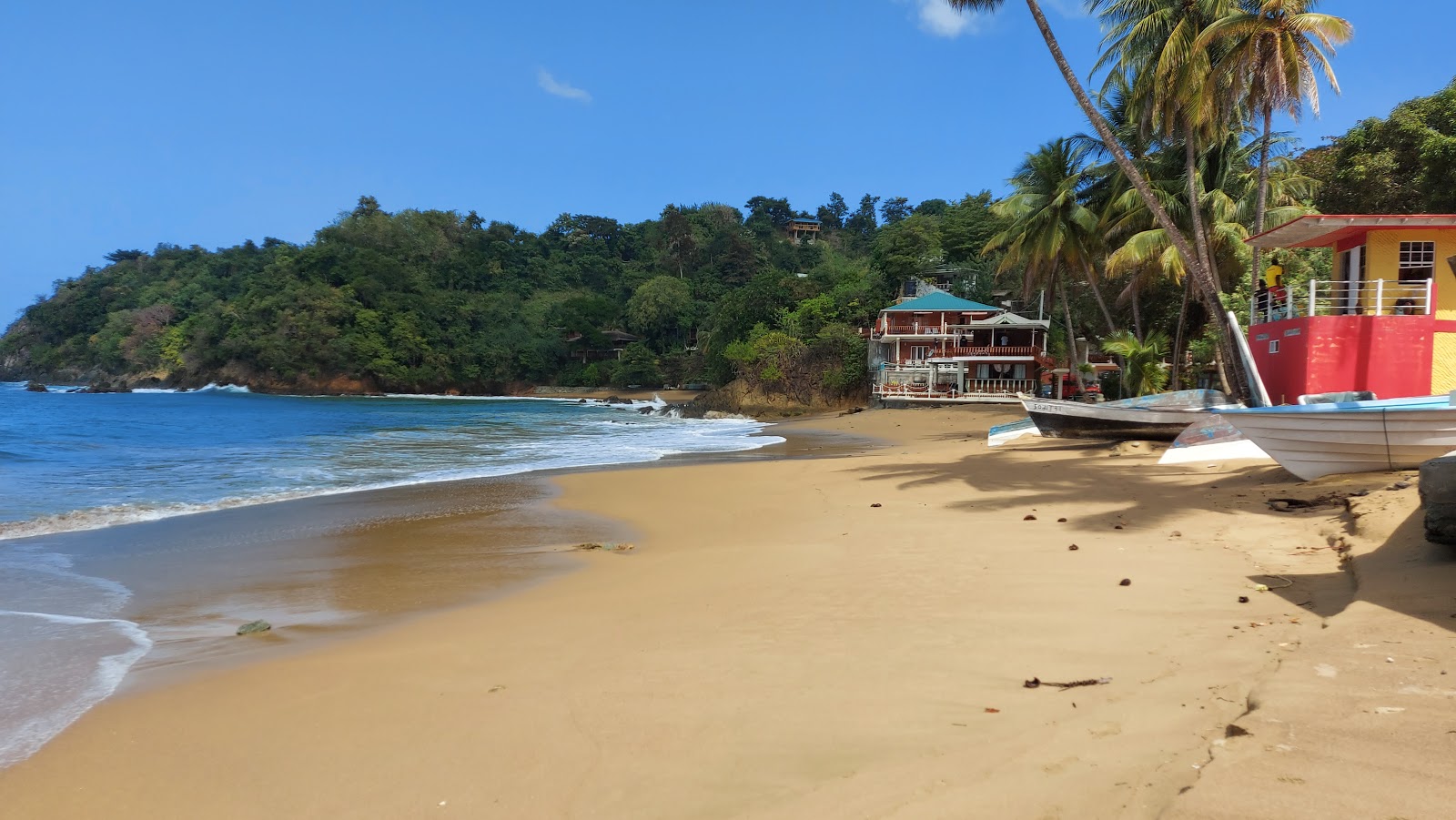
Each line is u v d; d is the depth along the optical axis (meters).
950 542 9.98
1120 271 32.50
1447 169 25.61
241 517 14.34
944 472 17.86
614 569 10.08
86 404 63.03
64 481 19.05
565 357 104.94
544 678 5.75
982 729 4.17
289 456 25.70
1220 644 5.16
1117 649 5.34
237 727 5.21
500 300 109.75
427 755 4.57
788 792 3.70
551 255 128.25
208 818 4.05
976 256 65.19
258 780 4.43
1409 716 3.39
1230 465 15.11
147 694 5.92
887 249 69.75
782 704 4.84
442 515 14.59
